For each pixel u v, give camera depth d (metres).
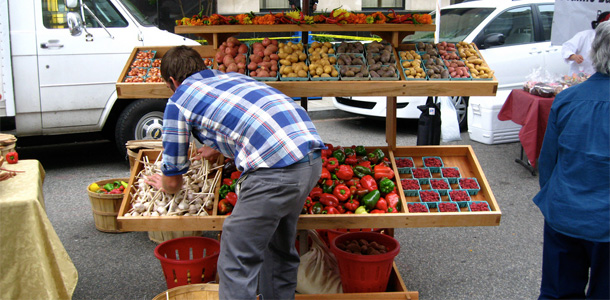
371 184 3.30
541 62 7.73
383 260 2.98
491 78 3.25
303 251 3.31
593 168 2.44
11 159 3.24
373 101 7.65
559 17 6.47
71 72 5.65
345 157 3.64
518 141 7.38
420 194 3.38
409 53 3.44
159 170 3.38
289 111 2.49
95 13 5.82
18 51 5.42
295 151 2.39
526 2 7.80
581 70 6.44
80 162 6.52
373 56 3.36
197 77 2.59
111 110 6.30
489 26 7.50
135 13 6.14
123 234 4.38
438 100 6.79
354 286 3.05
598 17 6.32
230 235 2.43
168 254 3.25
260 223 2.41
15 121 5.59
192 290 2.72
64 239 4.25
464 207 3.34
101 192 4.32
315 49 3.42
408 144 7.14
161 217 2.96
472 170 3.70
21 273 2.61
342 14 3.34
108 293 3.42
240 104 2.45
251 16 3.31
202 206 3.10
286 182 2.39
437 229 4.51
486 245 4.18
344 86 3.06
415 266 3.81
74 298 3.35
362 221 3.03
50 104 5.63
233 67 3.17
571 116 2.52
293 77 3.09
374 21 3.38
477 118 7.35
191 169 3.30
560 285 2.73
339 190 3.27
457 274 3.70
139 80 3.21
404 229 4.50
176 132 2.52
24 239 2.59
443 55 3.52
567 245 2.67
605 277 2.54
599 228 2.42
